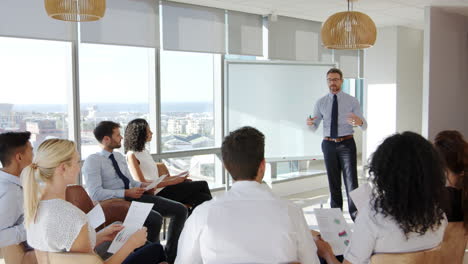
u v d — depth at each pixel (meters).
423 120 5.93
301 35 6.82
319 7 5.83
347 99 5.07
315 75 6.63
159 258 2.68
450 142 2.23
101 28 4.83
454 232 2.05
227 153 1.78
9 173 2.61
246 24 6.21
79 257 1.93
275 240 1.67
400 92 7.65
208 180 6.28
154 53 5.48
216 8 5.86
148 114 5.60
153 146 5.62
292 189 6.89
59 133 4.83
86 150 5.03
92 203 3.18
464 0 5.45
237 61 6.20
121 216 3.36
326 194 6.83
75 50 4.80
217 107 6.34
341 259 2.74
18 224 2.60
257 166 1.77
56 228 1.96
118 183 3.82
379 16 6.56
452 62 6.32
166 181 4.09
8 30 4.22
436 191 1.68
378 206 1.75
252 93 6.32
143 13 5.18
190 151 5.99
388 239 1.75
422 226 1.69
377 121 7.80
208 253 1.71
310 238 1.79
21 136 2.67
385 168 1.71
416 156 1.67
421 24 7.36
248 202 1.71
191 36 5.64
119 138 3.85
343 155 5.07
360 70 7.84
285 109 6.52
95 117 5.09
